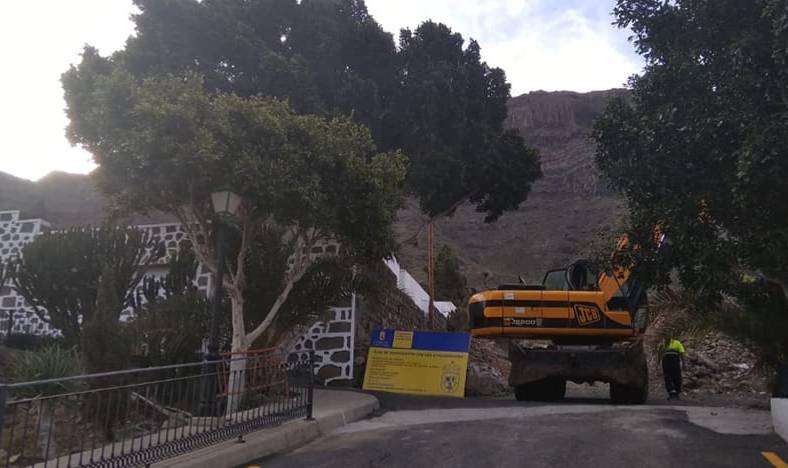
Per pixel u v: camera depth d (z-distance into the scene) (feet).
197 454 25.57
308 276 46.16
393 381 57.62
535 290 52.60
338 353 59.31
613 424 33.73
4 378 38.17
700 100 29.58
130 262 51.85
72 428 21.90
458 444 29.43
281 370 33.06
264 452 28.40
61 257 49.98
